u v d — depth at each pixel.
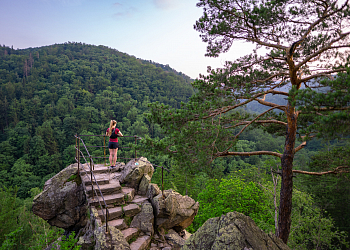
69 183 7.35
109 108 138.12
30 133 94.94
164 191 7.20
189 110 6.64
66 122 102.31
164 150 6.39
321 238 14.69
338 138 3.75
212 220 3.97
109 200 6.05
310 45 6.10
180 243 6.12
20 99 133.12
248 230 3.51
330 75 4.85
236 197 17.52
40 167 73.31
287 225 6.08
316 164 6.98
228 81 6.27
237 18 5.86
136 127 108.44
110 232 4.82
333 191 20.75
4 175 66.31
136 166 7.55
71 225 7.20
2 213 14.55
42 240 5.31
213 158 5.99
